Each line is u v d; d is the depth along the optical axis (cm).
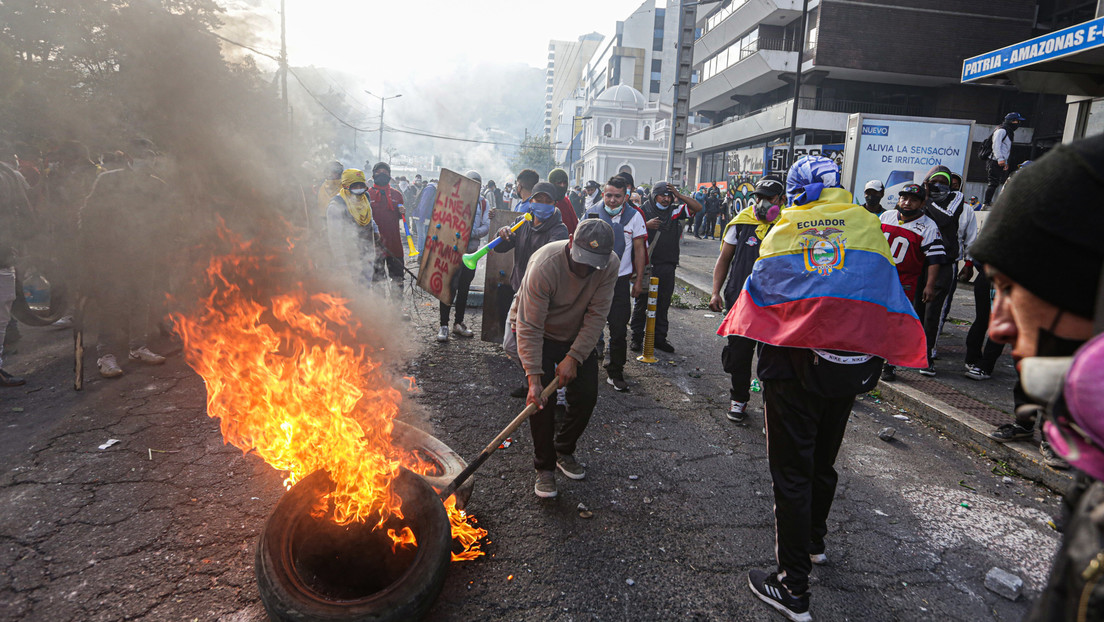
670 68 8888
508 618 237
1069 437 70
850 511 332
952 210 539
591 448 399
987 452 416
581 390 328
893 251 529
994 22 2980
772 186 440
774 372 240
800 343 229
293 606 209
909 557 292
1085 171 71
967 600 262
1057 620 66
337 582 248
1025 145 2517
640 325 637
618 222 509
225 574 253
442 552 230
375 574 247
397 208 716
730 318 259
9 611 226
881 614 251
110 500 303
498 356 593
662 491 345
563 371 307
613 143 6500
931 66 2970
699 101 4162
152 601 235
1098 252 71
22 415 401
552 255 303
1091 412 66
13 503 296
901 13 2920
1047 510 344
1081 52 575
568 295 307
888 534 311
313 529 239
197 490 315
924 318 570
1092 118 832
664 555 283
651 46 8881
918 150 1066
